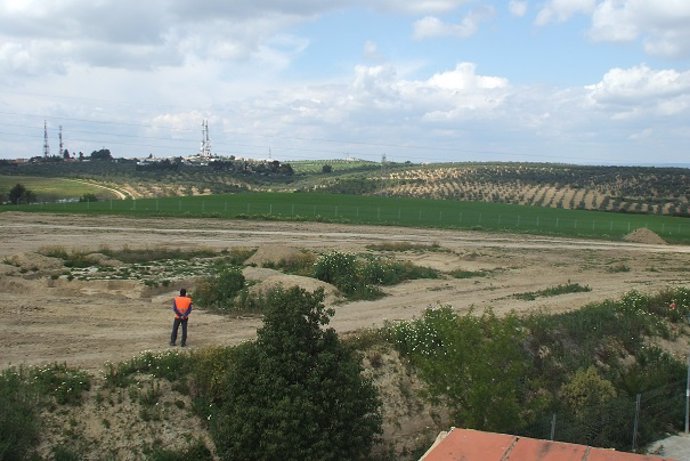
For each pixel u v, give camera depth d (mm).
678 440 17938
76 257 34688
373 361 19234
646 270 46000
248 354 14172
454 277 37562
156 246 43094
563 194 148250
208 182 160125
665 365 23625
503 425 15312
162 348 19703
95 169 168125
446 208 97625
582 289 34625
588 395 19469
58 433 14297
